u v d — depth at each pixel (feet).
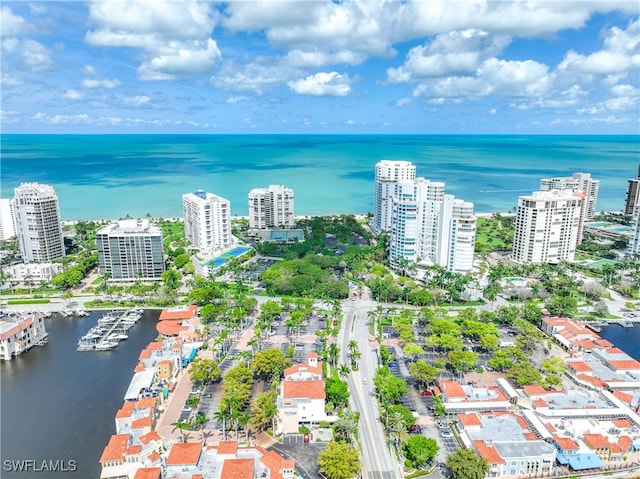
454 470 621.31
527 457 645.10
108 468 649.20
